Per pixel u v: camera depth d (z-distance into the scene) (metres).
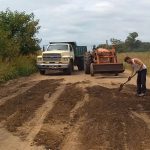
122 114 13.14
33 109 14.26
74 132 10.91
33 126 11.70
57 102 15.66
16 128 11.52
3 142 10.13
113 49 27.91
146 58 45.34
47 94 17.95
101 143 9.79
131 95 17.31
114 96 17.00
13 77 25.97
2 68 25.73
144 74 17.12
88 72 29.08
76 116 12.95
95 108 14.21
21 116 13.07
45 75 29.03
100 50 27.94
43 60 29.16
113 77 25.98
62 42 32.28
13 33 35.03
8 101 16.14
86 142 9.91
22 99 16.59
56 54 28.97
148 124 11.77
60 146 9.66
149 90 18.66
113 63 26.70
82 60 33.50
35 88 20.33
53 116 12.98
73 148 9.46
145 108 14.25
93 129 11.13
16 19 34.75
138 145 9.59
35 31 35.78
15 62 29.14
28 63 31.16
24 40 34.91
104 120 12.23
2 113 13.67
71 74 29.52
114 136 10.38
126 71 31.28
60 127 11.51
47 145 9.73
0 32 30.11
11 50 30.17
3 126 11.83
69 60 29.08
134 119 12.41
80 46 33.78
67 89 19.55
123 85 19.08
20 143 9.99
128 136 10.38
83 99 16.27
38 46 36.09
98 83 22.16
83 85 21.17
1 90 19.84
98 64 26.67
